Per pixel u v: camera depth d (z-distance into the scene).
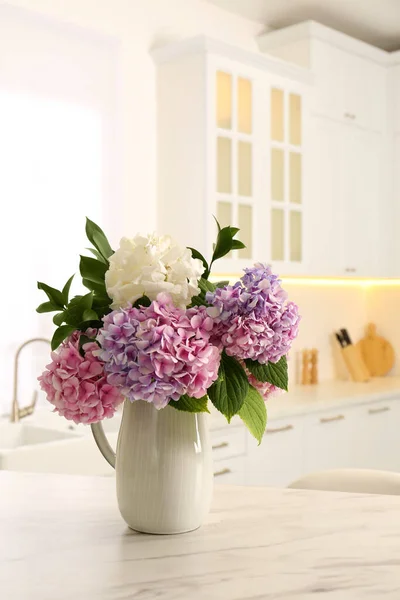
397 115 4.36
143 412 1.23
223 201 3.41
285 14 3.95
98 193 3.39
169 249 1.21
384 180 4.37
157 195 3.57
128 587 1.02
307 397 3.72
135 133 3.50
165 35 3.62
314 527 1.29
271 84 3.63
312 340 4.45
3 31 3.05
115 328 1.10
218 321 1.15
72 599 0.98
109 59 3.42
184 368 1.11
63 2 3.22
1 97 3.06
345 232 4.10
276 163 3.69
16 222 3.12
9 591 1.00
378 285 4.78
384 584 1.03
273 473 3.31
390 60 4.34
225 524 1.31
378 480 1.86
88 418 1.18
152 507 1.23
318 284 4.50
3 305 3.08
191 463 1.23
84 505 1.42
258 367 1.21
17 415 2.95
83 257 1.24
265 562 1.12
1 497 1.48
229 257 3.43
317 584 1.03
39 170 3.19
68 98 3.28
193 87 3.39
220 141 3.41
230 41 3.92
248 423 1.25
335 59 3.99
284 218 3.72
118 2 3.43
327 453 3.61
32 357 3.16
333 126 4.01
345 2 3.78
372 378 4.62
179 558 1.13
